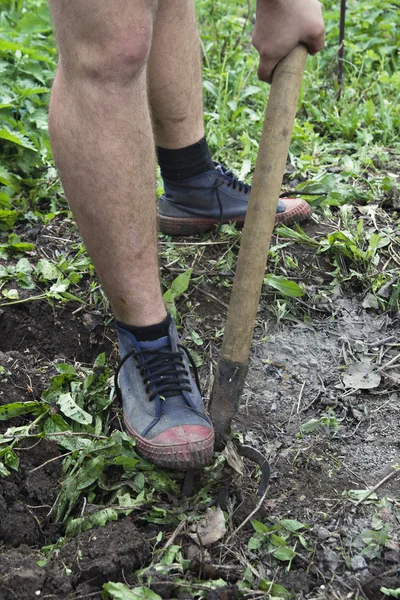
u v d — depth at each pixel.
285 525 1.71
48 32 3.87
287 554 1.65
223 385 1.75
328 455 1.94
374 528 1.73
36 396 2.00
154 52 2.17
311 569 1.64
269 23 1.67
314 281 2.50
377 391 2.15
